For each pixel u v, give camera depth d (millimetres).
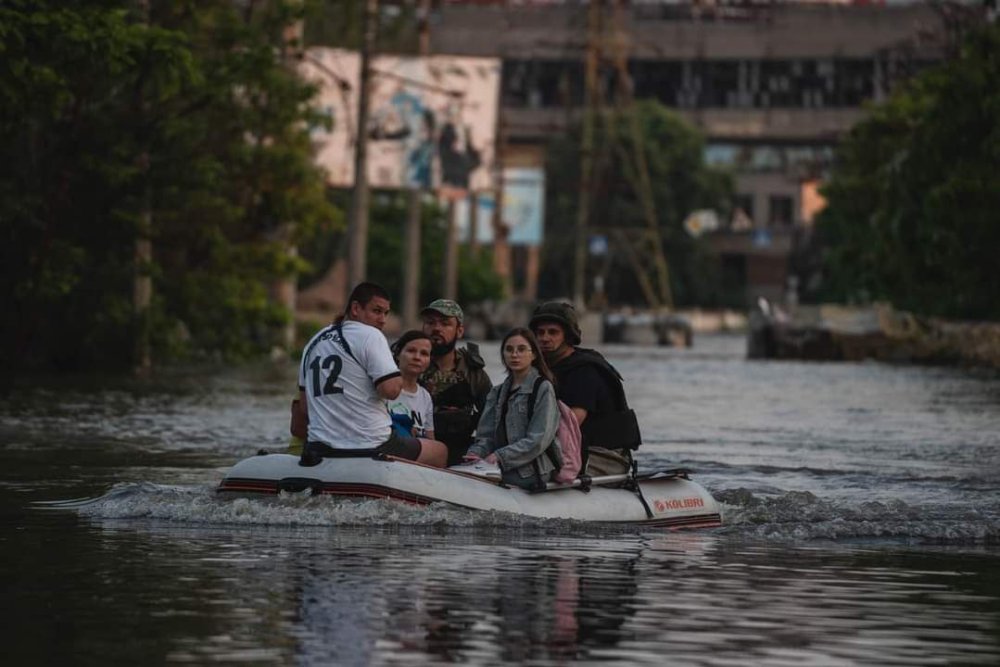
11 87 64875
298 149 95125
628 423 28047
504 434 27344
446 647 16641
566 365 27875
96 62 67750
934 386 93375
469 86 145875
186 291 96500
